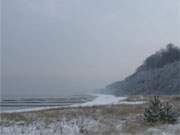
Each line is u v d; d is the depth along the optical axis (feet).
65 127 64.13
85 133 55.62
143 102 149.38
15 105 196.95
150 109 69.10
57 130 60.85
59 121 73.72
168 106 70.13
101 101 217.77
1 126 69.05
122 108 100.99
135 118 74.13
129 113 84.07
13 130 62.80
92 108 106.32
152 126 61.00
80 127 63.31
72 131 59.00
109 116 79.10
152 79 432.25
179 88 332.60
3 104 211.20
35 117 82.02
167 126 59.36
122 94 433.07
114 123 67.31
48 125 68.13
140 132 53.26
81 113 87.30
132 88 453.17
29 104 209.05
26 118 80.48
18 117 83.25
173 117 67.46
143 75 492.13
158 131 53.52
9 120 77.97
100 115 81.51
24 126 68.03
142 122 67.46
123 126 62.03
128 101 173.58
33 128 64.75
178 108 90.43
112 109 97.66
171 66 439.63
